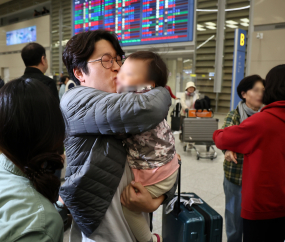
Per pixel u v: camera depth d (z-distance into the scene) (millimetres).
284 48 6836
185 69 9406
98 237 921
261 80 1646
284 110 1172
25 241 457
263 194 1190
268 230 1240
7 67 17797
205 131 4355
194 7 8523
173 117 5246
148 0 9578
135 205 876
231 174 1663
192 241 1394
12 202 499
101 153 835
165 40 9352
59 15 13133
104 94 822
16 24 16219
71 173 885
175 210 1518
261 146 1191
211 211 1484
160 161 893
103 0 10961
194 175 3590
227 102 8195
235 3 7625
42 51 2332
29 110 530
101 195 843
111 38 940
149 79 885
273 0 6883
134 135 869
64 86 5570
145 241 1002
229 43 7938
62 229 536
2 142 527
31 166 531
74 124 835
